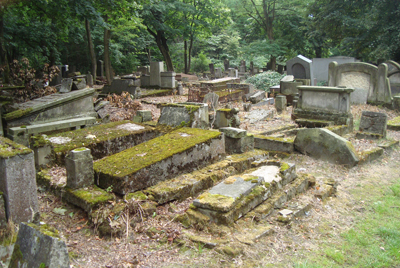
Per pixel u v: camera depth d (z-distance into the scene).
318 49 36.81
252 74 31.31
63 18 15.28
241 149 6.96
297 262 3.83
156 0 25.33
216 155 6.26
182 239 4.12
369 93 14.28
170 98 17.11
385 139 9.36
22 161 3.86
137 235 4.24
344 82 14.87
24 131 7.23
